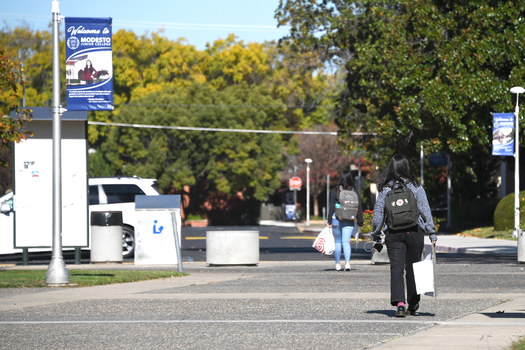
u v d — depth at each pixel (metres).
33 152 32.84
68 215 33.09
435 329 15.15
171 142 113.12
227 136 111.06
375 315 17.36
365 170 118.00
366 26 64.31
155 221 33.91
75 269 31.45
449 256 40.62
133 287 23.86
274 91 136.62
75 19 26.94
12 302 19.97
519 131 57.72
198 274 28.89
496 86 56.19
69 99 27.06
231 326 15.87
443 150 66.06
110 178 40.75
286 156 128.12
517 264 33.22
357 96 67.38
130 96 141.75
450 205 70.94
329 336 14.53
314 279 26.42
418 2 58.25
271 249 49.66
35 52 134.62
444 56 56.53
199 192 119.38
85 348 13.47
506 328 15.26
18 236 32.84
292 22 67.12
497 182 80.31
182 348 13.39
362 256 41.44
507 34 56.53
